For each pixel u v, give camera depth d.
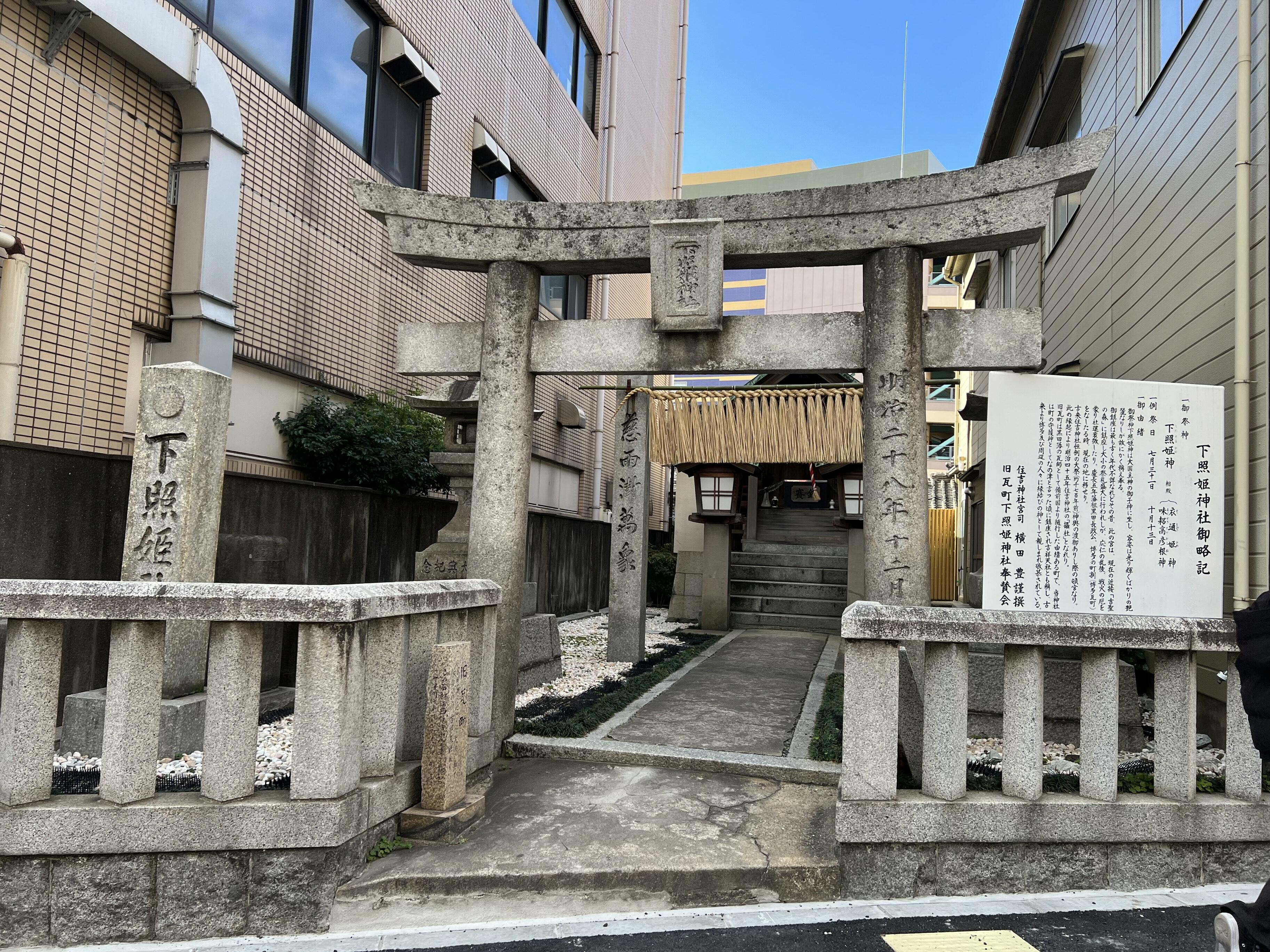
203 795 3.55
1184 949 3.28
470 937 3.38
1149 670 7.56
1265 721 2.79
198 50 6.98
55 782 4.41
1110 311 8.76
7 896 3.39
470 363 5.79
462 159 11.95
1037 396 4.69
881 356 5.04
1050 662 6.00
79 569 5.48
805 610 13.90
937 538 19.38
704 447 12.16
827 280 51.97
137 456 5.29
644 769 5.27
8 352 5.54
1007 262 14.74
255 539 6.41
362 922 3.51
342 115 9.60
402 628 4.07
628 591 9.57
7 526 5.02
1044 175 4.76
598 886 3.74
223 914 3.45
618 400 9.99
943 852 3.81
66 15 5.97
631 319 5.56
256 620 3.53
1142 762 5.30
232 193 7.43
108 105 6.50
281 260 8.42
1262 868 3.89
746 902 3.74
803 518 20.44
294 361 8.63
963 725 3.88
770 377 13.10
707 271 5.22
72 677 5.51
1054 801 3.86
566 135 15.95
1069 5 10.61
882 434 5.00
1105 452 4.65
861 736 3.83
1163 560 4.60
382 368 10.36
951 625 3.81
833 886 3.78
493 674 5.16
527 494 5.77
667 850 3.97
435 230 5.68
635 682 7.93
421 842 4.03
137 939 3.41
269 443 8.34
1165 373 7.23
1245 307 5.70
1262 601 2.88
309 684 3.56
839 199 5.18
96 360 6.43
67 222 6.16
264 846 3.46
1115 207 8.67
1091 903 3.70
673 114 23.33
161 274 7.05
